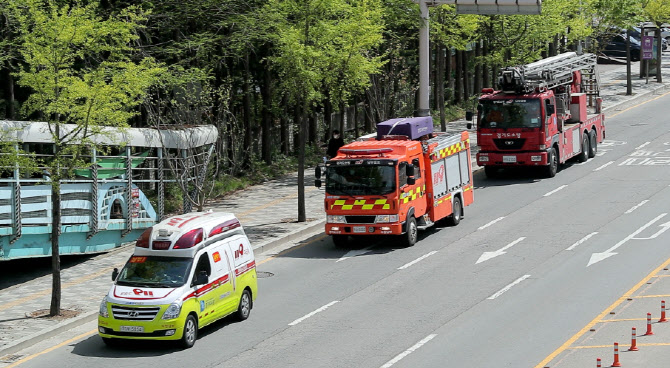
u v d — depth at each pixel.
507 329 27.78
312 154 57.25
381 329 28.16
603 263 34.31
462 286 32.22
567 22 64.19
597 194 45.38
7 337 28.09
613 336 26.69
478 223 41.06
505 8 46.06
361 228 36.97
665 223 39.59
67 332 29.03
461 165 41.81
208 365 25.53
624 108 70.38
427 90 46.97
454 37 54.78
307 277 34.06
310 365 25.33
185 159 42.06
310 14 40.59
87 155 36.00
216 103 51.81
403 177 37.19
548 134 49.06
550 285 31.97
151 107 44.72
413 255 36.41
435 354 25.91
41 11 30.14
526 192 46.62
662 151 55.12
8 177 35.94
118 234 38.94
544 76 49.88
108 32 31.06
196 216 29.64
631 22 71.94
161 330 26.38
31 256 35.47
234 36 46.16
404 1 46.16
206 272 27.95
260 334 28.11
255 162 52.78
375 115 61.81
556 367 24.45
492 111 49.28
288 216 42.84
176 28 46.91
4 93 43.09
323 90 51.44
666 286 31.33
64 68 31.41
